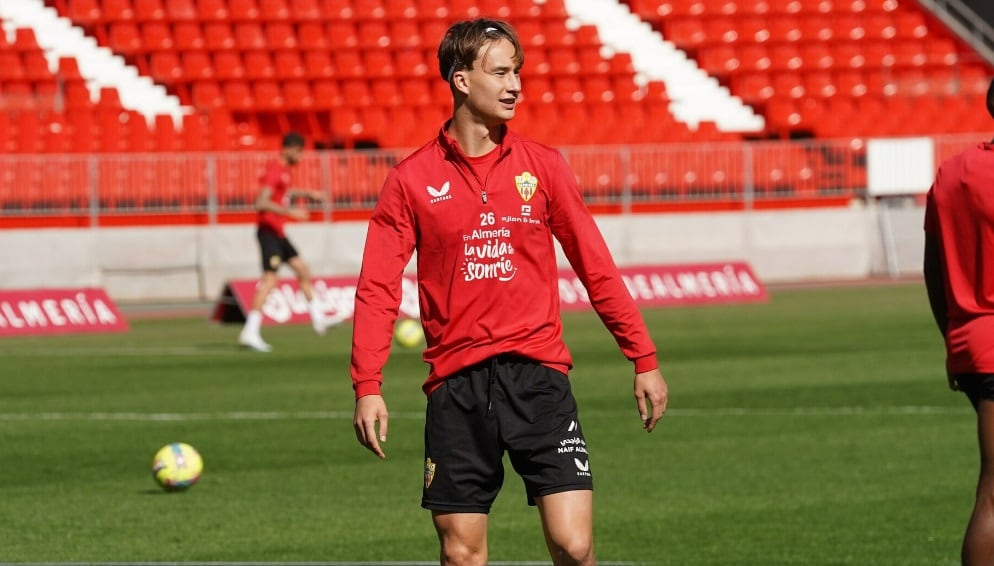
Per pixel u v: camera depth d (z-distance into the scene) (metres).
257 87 82.12
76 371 43.00
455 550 14.34
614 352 46.81
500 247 14.21
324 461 28.23
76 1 83.19
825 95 90.19
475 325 14.22
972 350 15.69
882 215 78.75
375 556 20.73
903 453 28.42
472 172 14.22
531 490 14.30
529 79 86.69
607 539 21.64
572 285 64.75
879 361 43.03
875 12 94.56
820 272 77.69
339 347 49.59
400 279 14.37
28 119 75.31
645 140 83.44
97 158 67.94
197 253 69.12
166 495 25.19
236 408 35.09
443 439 14.28
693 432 31.02
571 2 91.88
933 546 20.98
